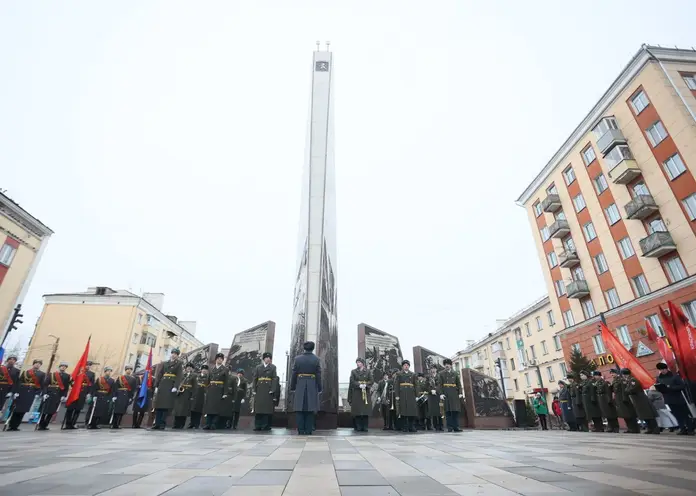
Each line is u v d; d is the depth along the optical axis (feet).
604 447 18.65
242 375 37.35
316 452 15.83
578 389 43.16
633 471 11.02
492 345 162.30
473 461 13.25
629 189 76.23
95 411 35.63
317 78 55.26
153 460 12.81
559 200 95.35
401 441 22.22
